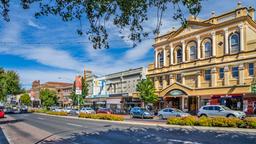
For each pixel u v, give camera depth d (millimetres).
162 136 17953
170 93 48594
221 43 41875
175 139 16406
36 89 143000
